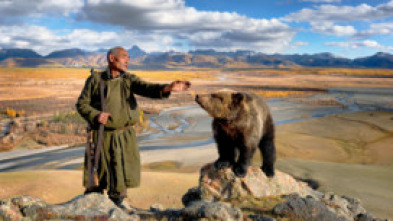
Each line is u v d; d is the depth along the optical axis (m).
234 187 7.42
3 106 83.06
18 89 120.75
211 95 6.06
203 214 4.65
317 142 48.34
